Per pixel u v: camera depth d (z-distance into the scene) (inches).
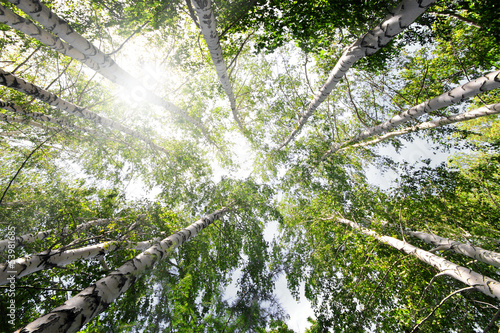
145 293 209.5
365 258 250.5
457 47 206.8
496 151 262.2
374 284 238.4
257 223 358.6
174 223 236.1
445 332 196.5
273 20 162.1
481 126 380.5
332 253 318.7
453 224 234.8
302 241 381.4
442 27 175.2
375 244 242.5
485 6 126.3
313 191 351.9
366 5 134.2
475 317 207.2
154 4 146.9
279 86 349.4
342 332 245.4
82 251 151.5
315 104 224.2
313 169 354.6
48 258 129.8
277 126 401.4
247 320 230.8
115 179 340.5
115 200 265.4
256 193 341.4
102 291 102.5
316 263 322.3
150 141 316.8
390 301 231.5
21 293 169.8
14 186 301.9
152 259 145.7
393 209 251.4
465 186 232.5
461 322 202.8
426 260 177.5
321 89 197.8
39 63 255.8
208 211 334.6
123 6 154.2
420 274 217.6
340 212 314.2
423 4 93.2
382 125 231.0
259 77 368.2
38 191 294.7
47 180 335.9
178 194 321.1
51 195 274.2
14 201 279.6
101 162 349.7
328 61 275.4
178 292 191.9
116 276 115.3
